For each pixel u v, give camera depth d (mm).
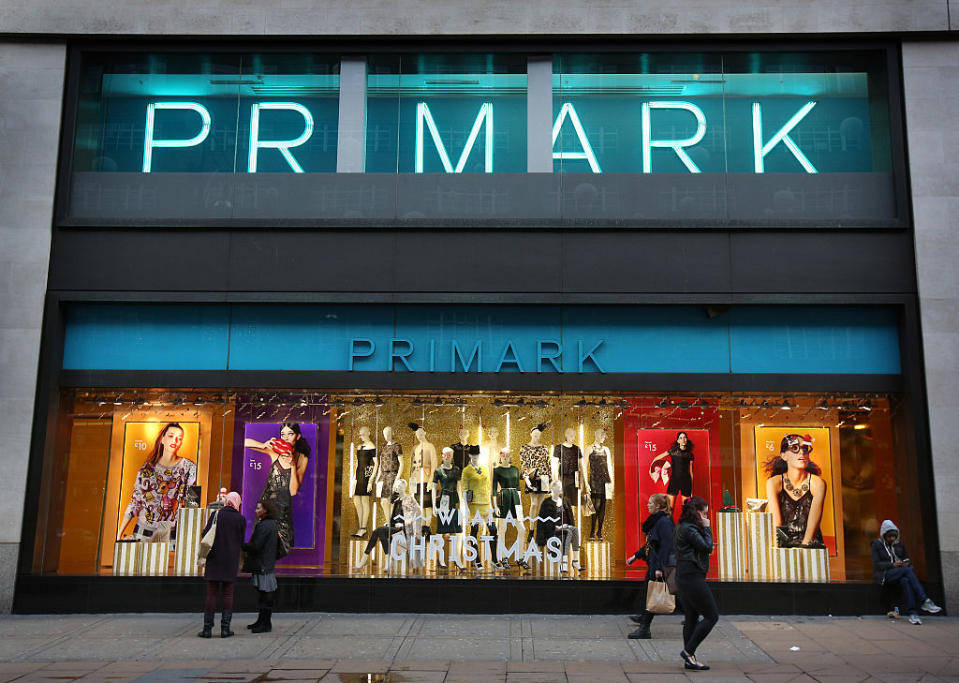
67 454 11688
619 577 11352
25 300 11672
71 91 12328
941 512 10945
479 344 11805
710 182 12102
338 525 11547
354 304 11883
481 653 8734
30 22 12242
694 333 11828
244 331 11898
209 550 9531
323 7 12406
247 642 9242
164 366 11812
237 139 12562
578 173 12156
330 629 9977
